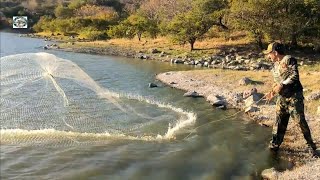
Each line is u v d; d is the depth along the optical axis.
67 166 9.94
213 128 13.84
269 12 39.50
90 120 13.41
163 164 10.30
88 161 10.30
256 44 43.75
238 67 33.25
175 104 17.95
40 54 14.89
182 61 38.19
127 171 9.78
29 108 13.77
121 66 33.94
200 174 9.75
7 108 13.91
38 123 12.66
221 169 10.08
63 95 15.22
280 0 38.56
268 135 13.05
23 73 15.04
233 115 15.83
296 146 11.61
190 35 44.38
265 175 9.59
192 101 18.84
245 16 40.50
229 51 42.22
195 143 12.07
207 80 24.16
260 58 37.22
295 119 10.72
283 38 39.59
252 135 13.05
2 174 9.30
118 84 23.67
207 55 41.41
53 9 128.88
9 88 15.19
